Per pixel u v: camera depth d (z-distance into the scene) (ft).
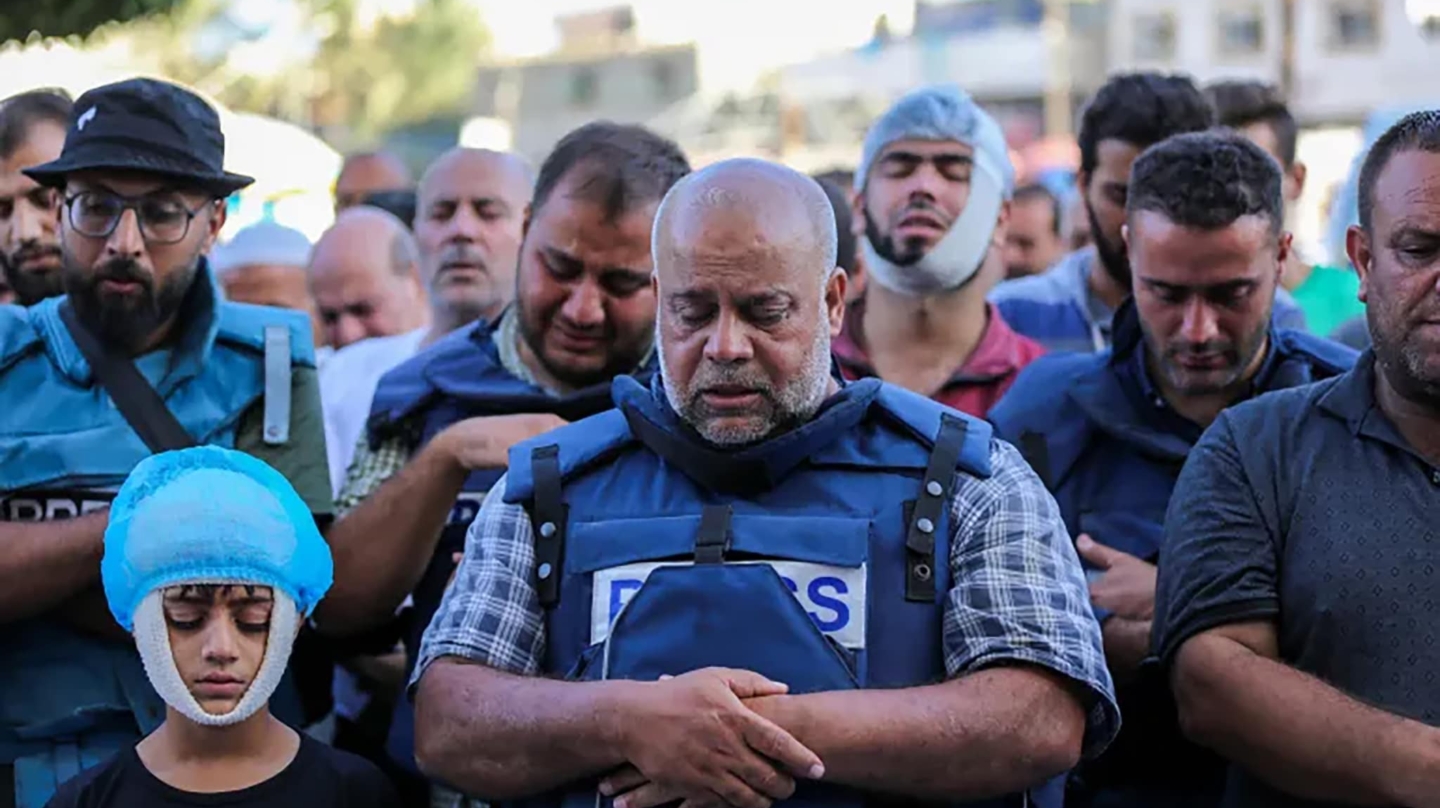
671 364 8.02
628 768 7.75
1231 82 15.16
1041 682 7.79
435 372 10.80
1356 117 86.02
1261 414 9.02
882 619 7.95
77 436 9.84
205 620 8.52
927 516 8.07
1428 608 8.27
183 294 10.07
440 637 8.29
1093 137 12.85
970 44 94.84
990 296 13.94
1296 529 8.65
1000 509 8.12
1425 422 8.56
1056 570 8.07
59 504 9.80
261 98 95.40
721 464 8.05
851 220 12.18
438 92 102.73
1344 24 86.74
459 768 7.97
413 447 10.73
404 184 22.13
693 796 7.47
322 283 17.19
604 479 8.36
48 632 9.78
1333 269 15.75
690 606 7.81
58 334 10.08
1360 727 7.99
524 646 8.23
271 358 10.27
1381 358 8.51
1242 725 8.32
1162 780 9.73
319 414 10.37
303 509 8.95
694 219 7.91
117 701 9.74
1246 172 9.95
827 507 8.11
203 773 8.71
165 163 9.75
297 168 25.59
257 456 10.07
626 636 7.88
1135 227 10.17
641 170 10.21
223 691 8.53
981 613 7.91
